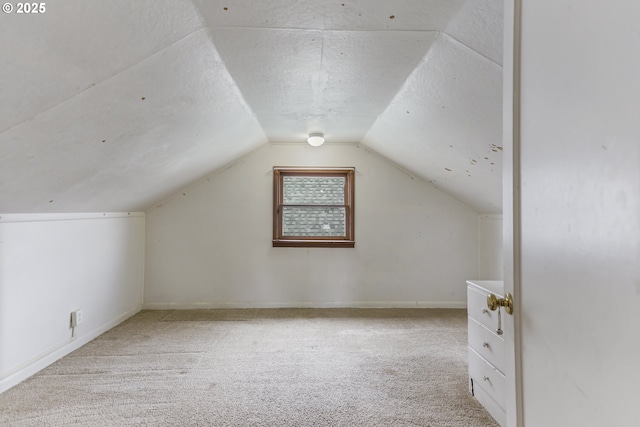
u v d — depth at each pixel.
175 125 2.08
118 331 3.00
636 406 0.45
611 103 0.49
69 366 2.28
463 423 1.66
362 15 1.35
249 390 1.97
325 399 1.88
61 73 1.19
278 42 1.54
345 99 2.30
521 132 0.74
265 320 3.34
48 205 2.17
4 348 1.96
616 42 0.48
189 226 3.77
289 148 3.81
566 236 0.59
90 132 1.62
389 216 3.86
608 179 0.49
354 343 2.74
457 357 2.46
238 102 2.27
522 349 0.75
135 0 1.09
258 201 3.81
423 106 2.16
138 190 2.90
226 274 3.79
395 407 1.80
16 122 1.28
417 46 1.57
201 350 2.58
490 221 3.73
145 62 1.39
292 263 3.82
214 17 1.34
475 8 1.24
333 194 3.90
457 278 3.87
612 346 0.49
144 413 1.73
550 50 0.64
